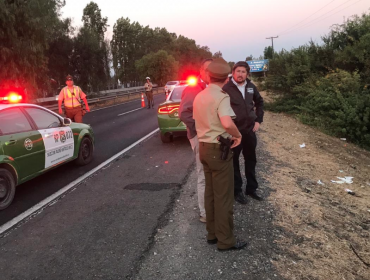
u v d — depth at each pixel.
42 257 3.33
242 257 3.23
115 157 7.47
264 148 7.93
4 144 4.61
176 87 9.62
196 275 2.97
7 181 4.64
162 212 4.33
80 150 6.64
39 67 16.72
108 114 17.53
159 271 3.04
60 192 5.21
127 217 4.21
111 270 3.08
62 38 28.55
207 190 3.40
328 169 6.87
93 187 5.43
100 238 3.69
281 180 5.54
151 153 7.78
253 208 4.34
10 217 4.30
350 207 4.79
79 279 2.97
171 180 5.66
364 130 10.52
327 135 11.12
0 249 3.51
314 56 14.96
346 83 12.40
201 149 3.23
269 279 2.91
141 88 41.28
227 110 3.02
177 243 3.52
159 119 8.27
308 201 4.69
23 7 14.69
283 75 15.46
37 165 5.27
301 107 13.46
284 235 3.68
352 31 14.47
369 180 6.57
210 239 3.47
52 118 5.97
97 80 31.12
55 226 4.02
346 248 3.51
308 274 3.01
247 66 4.18
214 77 3.13
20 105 5.28
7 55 14.37
